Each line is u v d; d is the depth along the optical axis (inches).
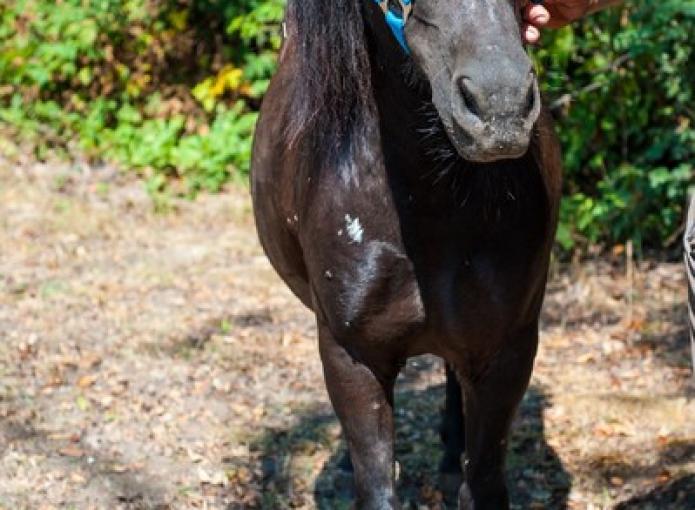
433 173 99.8
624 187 240.7
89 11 320.8
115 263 251.4
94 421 177.3
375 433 108.7
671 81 237.6
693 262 96.0
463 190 100.5
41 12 326.6
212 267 249.3
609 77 240.5
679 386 186.2
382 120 101.1
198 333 213.6
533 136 104.0
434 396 184.5
